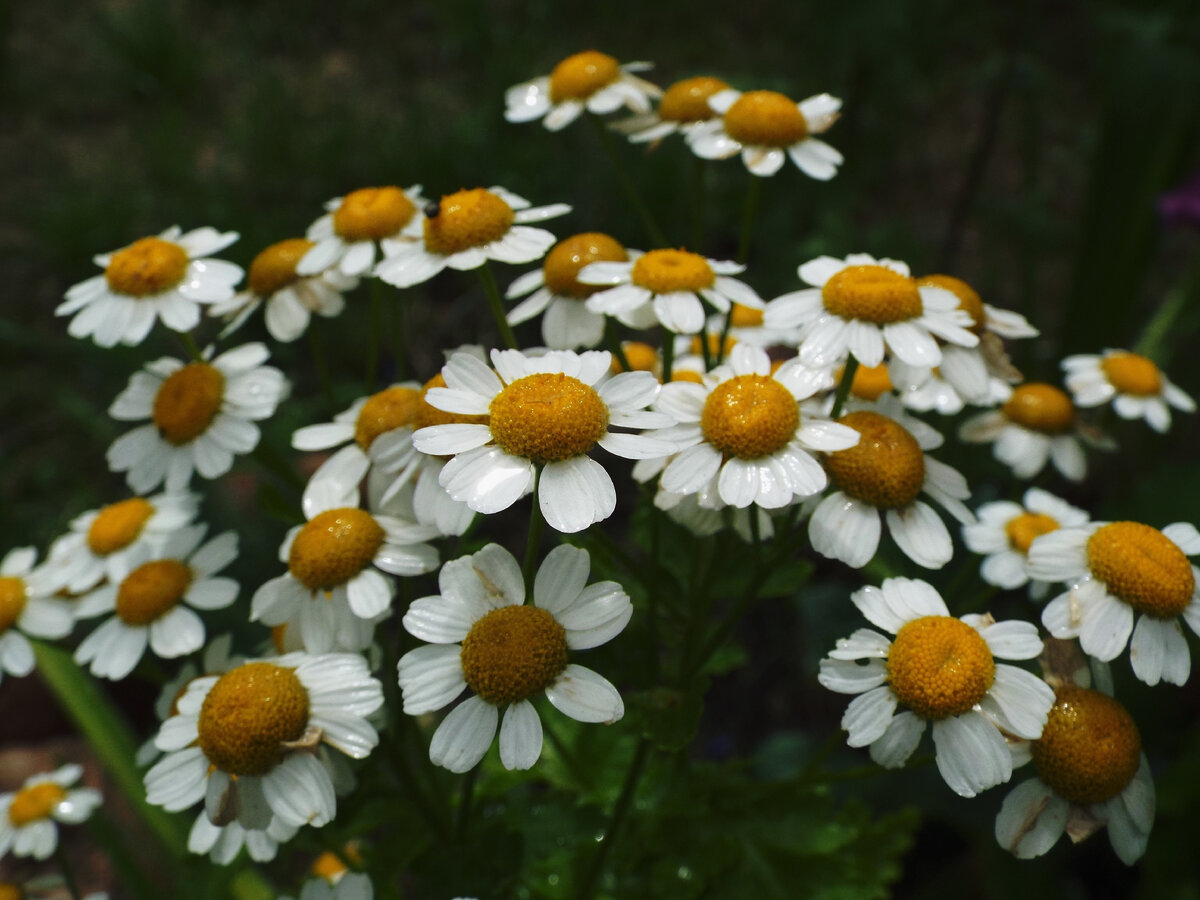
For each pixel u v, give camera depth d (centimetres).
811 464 11
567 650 11
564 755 15
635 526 15
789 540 13
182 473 13
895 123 39
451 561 11
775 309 13
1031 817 11
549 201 36
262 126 40
